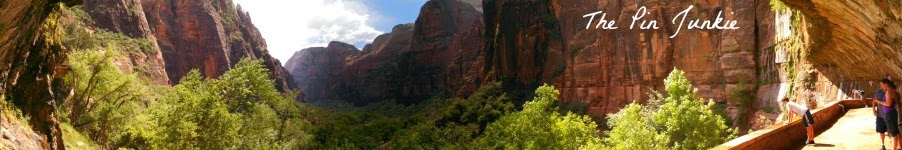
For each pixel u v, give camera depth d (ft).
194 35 483.51
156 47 380.37
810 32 77.10
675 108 99.04
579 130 110.63
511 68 294.87
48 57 94.68
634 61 209.97
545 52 278.26
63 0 65.21
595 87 226.38
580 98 232.53
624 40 214.90
